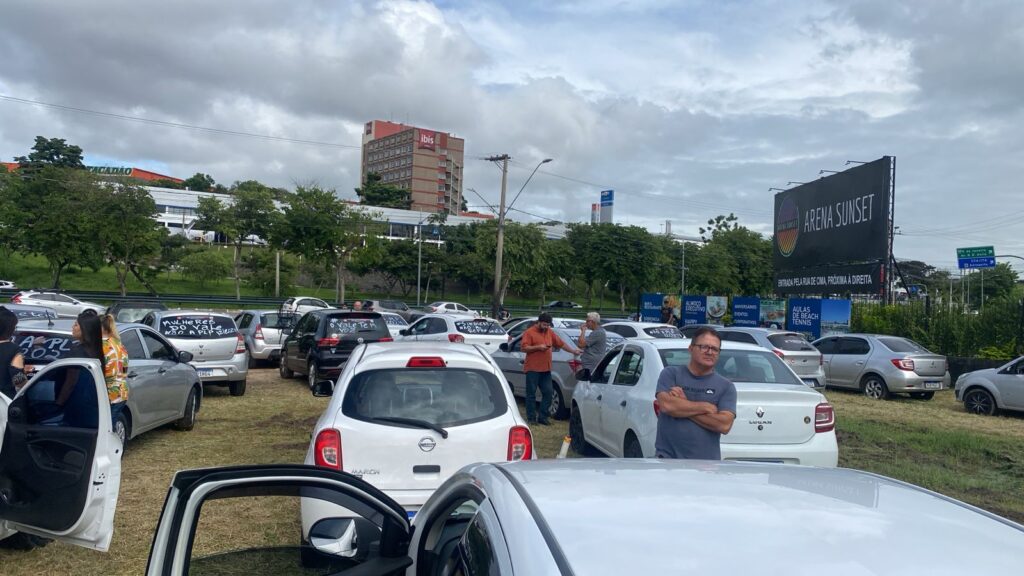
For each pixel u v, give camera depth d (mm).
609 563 1686
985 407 14984
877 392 17344
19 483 4918
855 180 29297
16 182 44844
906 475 8945
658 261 55906
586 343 11844
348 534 3137
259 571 3232
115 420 7500
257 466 2896
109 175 44250
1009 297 22250
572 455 9281
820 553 1743
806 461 6777
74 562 5578
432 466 5309
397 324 22812
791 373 7840
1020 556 1815
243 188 53594
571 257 57219
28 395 4988
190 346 13469
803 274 33219
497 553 1998
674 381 5047
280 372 17234
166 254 59219
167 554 2637
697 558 1703
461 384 5652
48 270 58938
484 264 56312
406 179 143875
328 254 47438
